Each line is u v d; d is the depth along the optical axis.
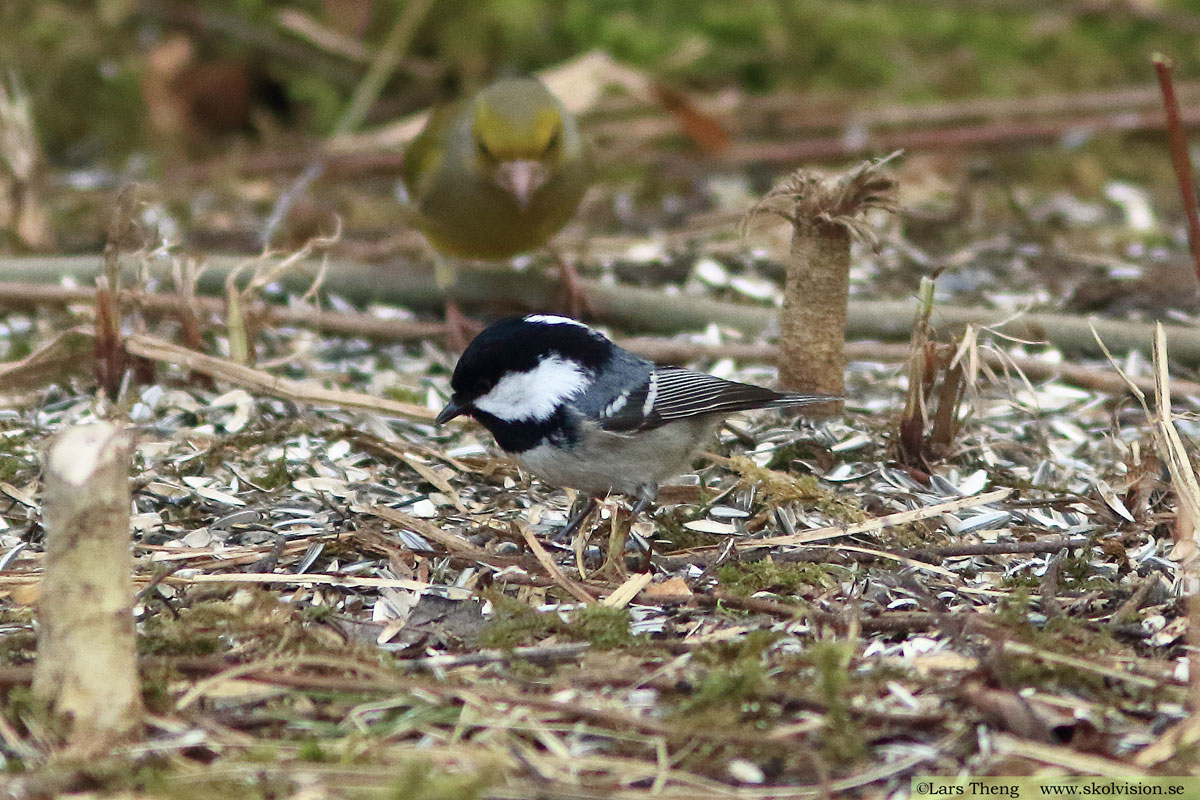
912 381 9.34
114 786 5.56
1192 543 7.59
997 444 9.85
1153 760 5.70
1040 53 20.61
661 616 7.25
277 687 6.30
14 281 13.12
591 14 19.58
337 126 19.14
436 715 6.12
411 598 7.45
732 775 5.68
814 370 10.20
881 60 20.11
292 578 7.54
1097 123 17.69
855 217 9.68
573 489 8.86
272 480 9.04
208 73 18.98
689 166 18.17
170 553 7.96
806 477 8.77
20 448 9.53
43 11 19.27
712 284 13.85
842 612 7.13
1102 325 11.87
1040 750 5.78
